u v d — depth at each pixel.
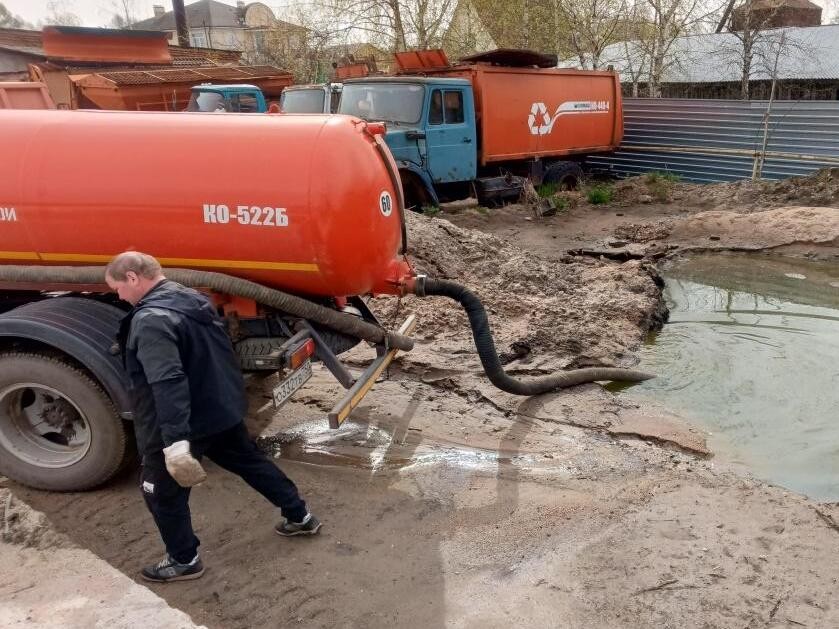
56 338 3.67
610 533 3.72
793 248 9.77
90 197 3.82
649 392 5.63
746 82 19.98
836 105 13.25
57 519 3.86
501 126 12.48
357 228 3.76
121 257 3.07
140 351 2.88
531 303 6.93
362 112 11.03
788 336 6.81
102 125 3.92
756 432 4.98
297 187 3.65
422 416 5.01
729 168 15.18
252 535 3.75
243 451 3.42
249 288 3.82
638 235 10.79
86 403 3.80
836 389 5.63
